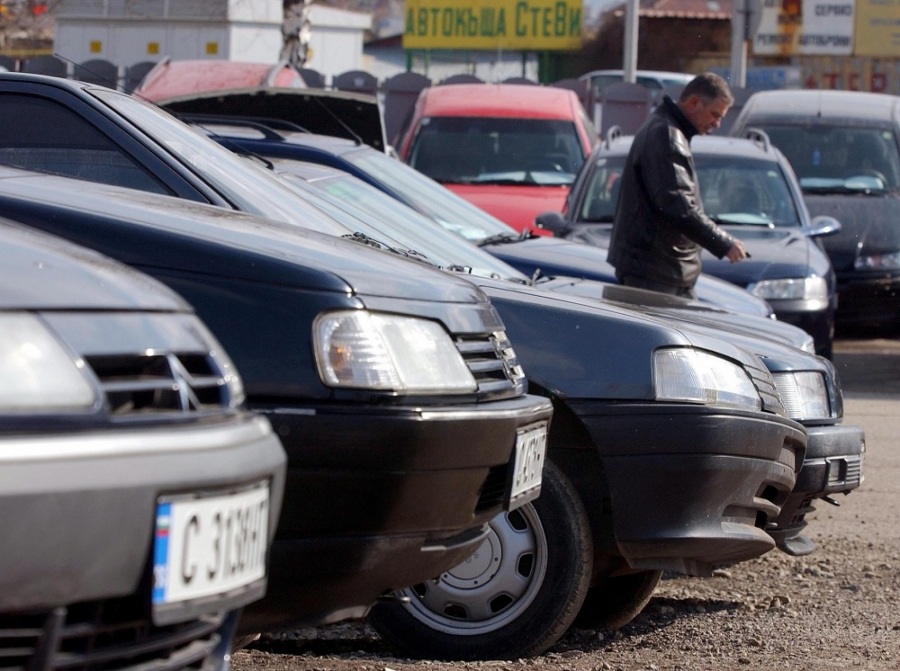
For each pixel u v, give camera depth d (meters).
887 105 45.38
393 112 58.22
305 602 10.21
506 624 13.34
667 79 92.56
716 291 24.06
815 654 13.95
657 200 21.66
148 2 73.69
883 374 36.84
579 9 110.75
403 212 19.53
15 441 6.75
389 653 13.97
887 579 17.73
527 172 40.44
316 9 81.50
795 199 34.00
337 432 9.92
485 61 115.12
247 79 38.72
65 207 10.70
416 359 10.38
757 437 13.77
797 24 101.12
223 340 10.08
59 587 6.84
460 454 10.40
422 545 10.48
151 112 14.94
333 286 10.20
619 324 13.47
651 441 13.18
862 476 17.33
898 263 41.25
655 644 14.45
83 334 7.36
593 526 13.52
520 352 13.34
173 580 7.33
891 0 99.94
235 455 7.70
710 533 13.44
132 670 7.29
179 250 10.38
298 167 20.27
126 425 7.24
